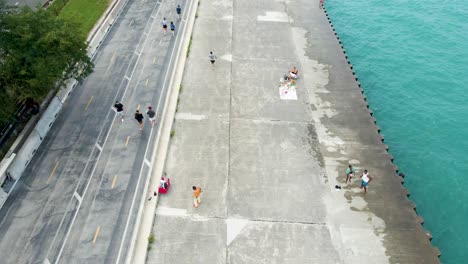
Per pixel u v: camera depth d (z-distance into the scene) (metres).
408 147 32.06
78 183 24.86
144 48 38.22
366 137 28.44
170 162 26.00
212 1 46.34
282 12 44.88
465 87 37.62
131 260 20.23
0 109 24.59
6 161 24.66
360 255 20.91
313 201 23.67
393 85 38.56
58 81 30.11
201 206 23.16
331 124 29.47
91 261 20.58
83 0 45.06
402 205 23.62
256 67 35.34
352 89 33.19
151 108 28.83
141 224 22.09
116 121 29.61
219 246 21.16
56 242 21.53
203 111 30.25
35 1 43.41
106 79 33.91
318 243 21.39
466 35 44.56
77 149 27.27
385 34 46.00
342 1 53.28
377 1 52.69
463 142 32.22
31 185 24.73
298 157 26.62
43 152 27.00
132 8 45.56
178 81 33.09
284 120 29.66
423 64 40.88
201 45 38.19
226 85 33.03
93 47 37.47
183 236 21.59
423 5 50.84
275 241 21.45
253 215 22.75
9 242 21.58
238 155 26.64
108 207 23.36
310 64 36.16
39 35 26.73
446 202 27.42
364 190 24.39
